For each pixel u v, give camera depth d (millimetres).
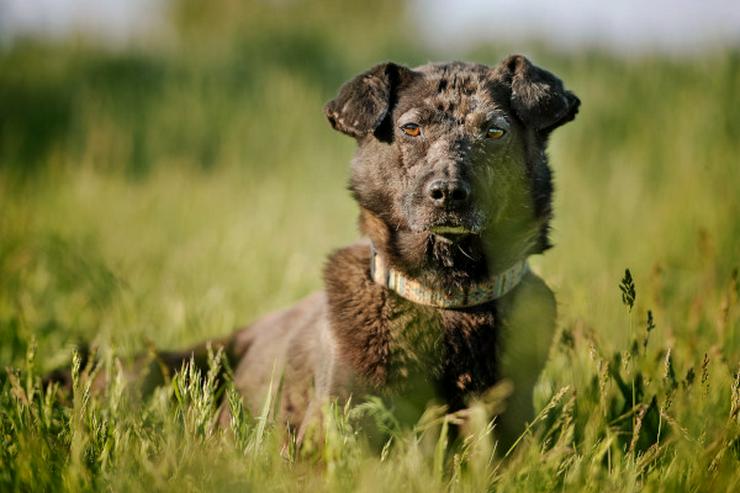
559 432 6586
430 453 6254
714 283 8984
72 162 20297
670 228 11719
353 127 6762
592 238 12234
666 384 6188
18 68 25375
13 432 6105
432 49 26516
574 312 8078
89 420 5980
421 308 6516
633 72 19625
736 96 16234
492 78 6879
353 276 6754
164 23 29797
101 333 8891
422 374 6371
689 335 7484
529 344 6598
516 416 6449
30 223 12891
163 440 5934
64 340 9078
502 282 6605
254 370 7660
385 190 6801
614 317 8062
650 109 18125
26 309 9320
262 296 11086
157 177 19234
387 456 5910
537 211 6891
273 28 27969
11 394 6680
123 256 12477
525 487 5359
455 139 6512
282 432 6344
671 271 10367
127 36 27266
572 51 21969
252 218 14852
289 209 15828
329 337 6543
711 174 12617
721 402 6598
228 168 19781
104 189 17750
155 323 9664
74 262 11484
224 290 10789
